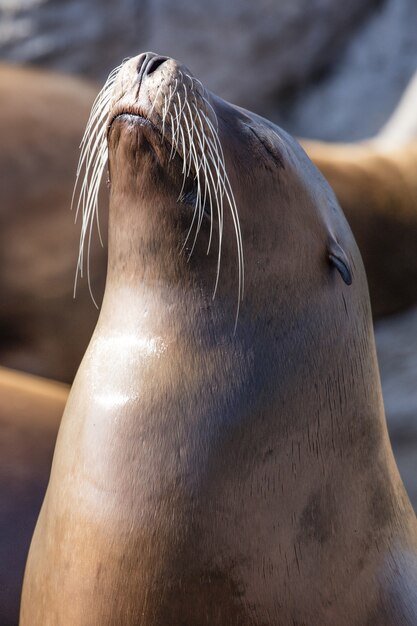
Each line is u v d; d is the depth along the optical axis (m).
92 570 15.21
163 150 15.00
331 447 15.97
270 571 15.27
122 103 15.16
